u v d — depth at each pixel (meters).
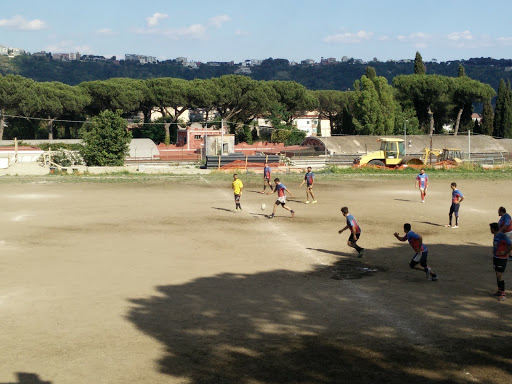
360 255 17.92
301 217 26.11
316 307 12.70
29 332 11.02
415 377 9.00
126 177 46.69
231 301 13.16
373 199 32.88
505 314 12.21
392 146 53.81
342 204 30.66
